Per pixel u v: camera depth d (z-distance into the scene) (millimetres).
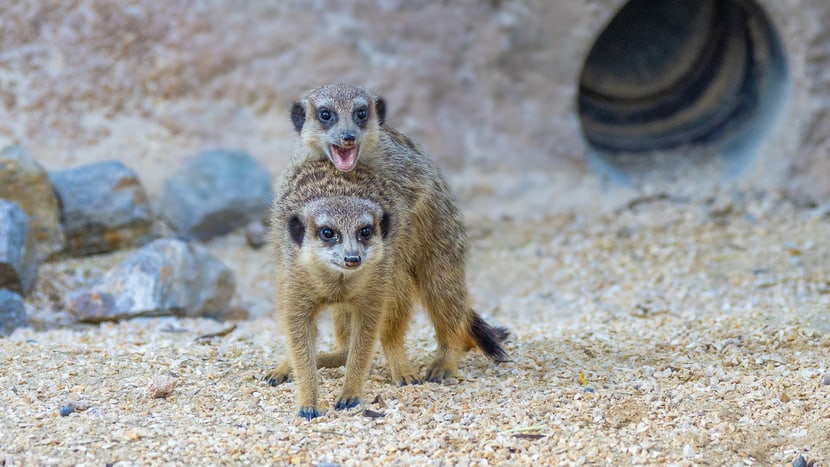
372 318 7488
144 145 15141
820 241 13922
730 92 17047
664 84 17078
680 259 13711
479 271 13820
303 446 6559
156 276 11148
